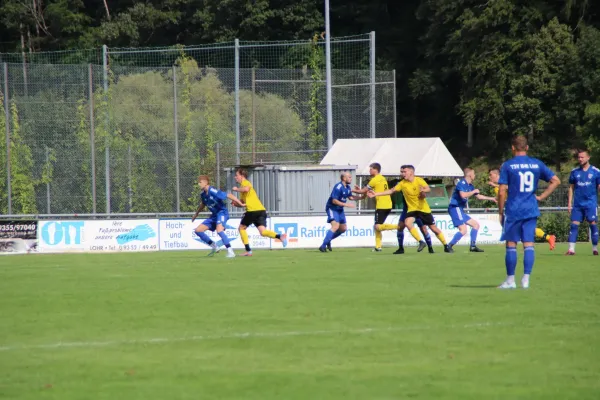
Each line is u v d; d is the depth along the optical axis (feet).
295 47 313.94
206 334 72.90
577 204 164.35
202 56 479.82
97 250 213.46
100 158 254.68
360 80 279.49
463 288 104.27
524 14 400.88
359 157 266.98
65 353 65.67
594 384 54.29
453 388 53.57
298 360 62.03
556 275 120.26
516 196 100.68
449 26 442.50
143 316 84.17
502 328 73.97
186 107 263.90
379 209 188.75
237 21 500.74
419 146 265.75
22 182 251.39
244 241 176.76
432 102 471.62
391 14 511.40
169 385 55.11
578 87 378.73
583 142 353.92
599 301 90.48
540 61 387.75
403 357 62.59
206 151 261.65
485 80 411.95
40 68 257.96
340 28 508.53
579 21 399.85
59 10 540.52
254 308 88.53
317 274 127.24
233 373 58.18
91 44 526.16
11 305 94.32
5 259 182.80
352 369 58.95
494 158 440.86
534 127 395.55
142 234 214.90
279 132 271.28
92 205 253.24
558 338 69.21
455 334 71.31
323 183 245.65
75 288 112.57
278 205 244.22
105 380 56.65
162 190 256.93
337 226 191.01
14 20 547.90
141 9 522.88
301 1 497.87
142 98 260.42
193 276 127.85
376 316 81.61
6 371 59.67
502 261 149.07
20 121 254.27
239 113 268.41
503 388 53.47
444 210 237.66
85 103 257.55
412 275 123.24
